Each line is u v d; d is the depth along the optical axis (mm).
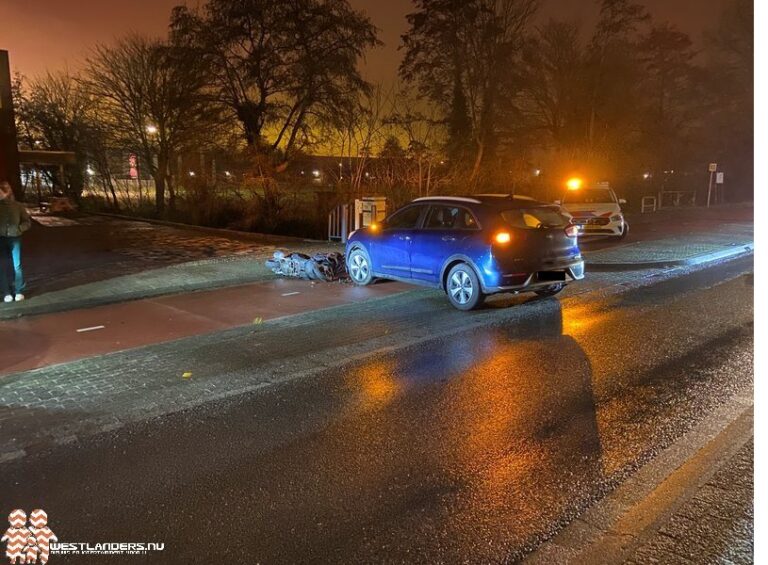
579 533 3137
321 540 3111
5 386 5531
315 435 4414
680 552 2961
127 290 9734
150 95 29422
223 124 23609
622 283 10867
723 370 5762
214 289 10180
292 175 22969
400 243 9477
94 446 4289
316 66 22359
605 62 30750
